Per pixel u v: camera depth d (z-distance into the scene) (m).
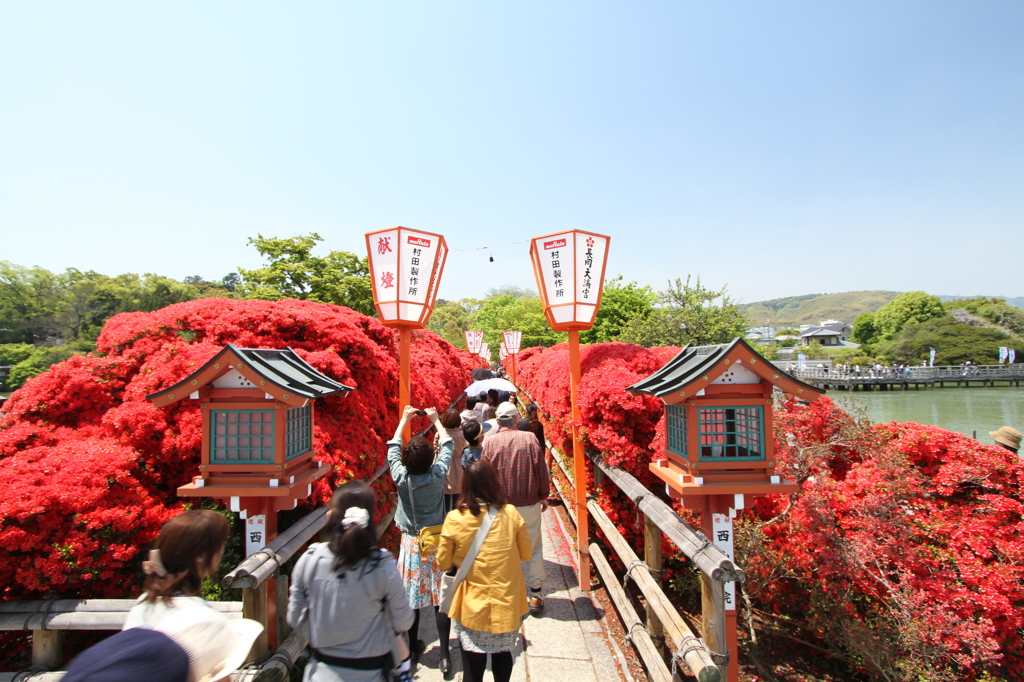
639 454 4.17
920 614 3.33
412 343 8.08
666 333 14.23
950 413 25.72
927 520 3.89
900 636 3.33
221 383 2.45
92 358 3.59
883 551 3.54
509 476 3.72
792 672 3.88
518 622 2.42
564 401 5.62
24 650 2.66
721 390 2.53
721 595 2.37
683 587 4.20
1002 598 3.19
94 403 3.39
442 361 8.65
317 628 1.90
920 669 3.29
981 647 3.09
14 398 3.30
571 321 4.19
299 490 2.54
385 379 4.74
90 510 2.51
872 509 3.76
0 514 2.25
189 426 3.12
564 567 4.86
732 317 13.98
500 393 5.82
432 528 3.01
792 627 4.29
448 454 3.12
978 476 3.96
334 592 1.90
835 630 3.66
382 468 4.31
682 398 2.50
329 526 2.03
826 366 45.53
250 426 2.46
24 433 3.05
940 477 4.08
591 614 3.91
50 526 2.39
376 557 1.96
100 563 2.48
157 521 2.73
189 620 1.41
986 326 51.59
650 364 4.82
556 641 3.53
